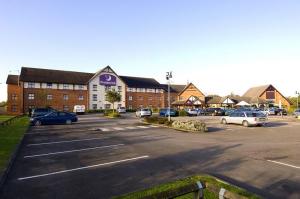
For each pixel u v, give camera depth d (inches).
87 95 2561.5
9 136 674.8
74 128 954.1
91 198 258.8
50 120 1101.1
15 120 1255.5
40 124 1082.1
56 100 2407.7
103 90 2664.9
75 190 281.6
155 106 3090.6
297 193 268.5
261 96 2945.4
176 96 3307.1
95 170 361.4
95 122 1250.6
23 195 269.4
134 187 288.8
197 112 1931.6
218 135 744.3
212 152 485.7
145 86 3029.0
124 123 1182.9
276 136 719.7
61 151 501.0
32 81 2297.0
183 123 892.6
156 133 790.5
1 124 907.4
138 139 661.3
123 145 567.2
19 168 375.9
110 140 643.5
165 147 541.3
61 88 2438.5
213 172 347.3
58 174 343.9
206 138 679.7
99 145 568.4
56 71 2551.7
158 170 358.0
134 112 2546.8
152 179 317.4
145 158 434.6
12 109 2260.1
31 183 307.4
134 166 381.1
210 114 1985.7
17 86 2282.2
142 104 2984.7
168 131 846.5
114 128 948.0
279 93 2977.4
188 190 138.0
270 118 1579.7
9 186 297.6
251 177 323.6
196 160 418.3
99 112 2421.3
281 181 307.1
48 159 432.8
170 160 419.2
